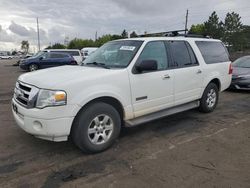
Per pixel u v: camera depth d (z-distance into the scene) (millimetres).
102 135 4426
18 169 3881
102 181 3592
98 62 5191
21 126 4250
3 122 5973
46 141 4867
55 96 3885
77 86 4047
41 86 4000
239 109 7344
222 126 5840
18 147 4625
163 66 5340
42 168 3920
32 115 3984
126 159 4230
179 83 5598
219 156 4352
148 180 3623
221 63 6895
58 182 3559
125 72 4633
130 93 4703
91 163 4086
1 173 3766
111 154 4402
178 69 5578
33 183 3531
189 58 5996
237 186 3490
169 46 5574
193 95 6086
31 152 4441
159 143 4871
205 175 3758
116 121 4555
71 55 21594
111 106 4477
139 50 4934
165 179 3646
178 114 6703
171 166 4008
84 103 4098
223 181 3609
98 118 4348
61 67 5078
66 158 4238
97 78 4273
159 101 5234
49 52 20609
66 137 4109
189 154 4422
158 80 5129
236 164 4086
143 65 4645
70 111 3994
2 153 4395
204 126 5828
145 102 4977
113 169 3910
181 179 3652
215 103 6926
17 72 20734
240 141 4992
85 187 3453
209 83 6566
